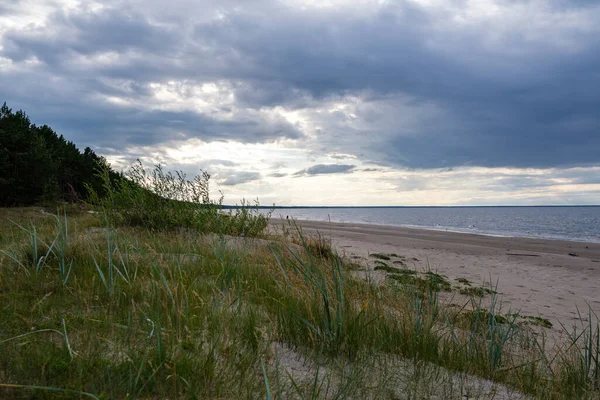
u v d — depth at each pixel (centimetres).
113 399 187
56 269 450
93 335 262
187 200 1027
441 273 1007
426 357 319
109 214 952
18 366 204
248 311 342
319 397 223
